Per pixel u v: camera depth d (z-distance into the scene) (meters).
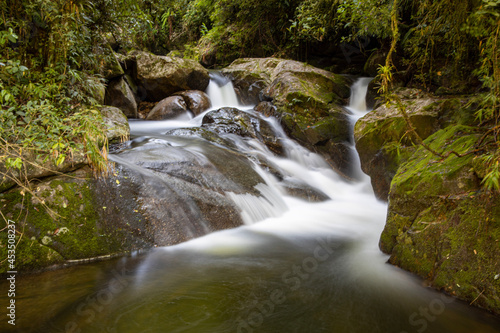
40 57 4.36
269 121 7.53
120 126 5.48
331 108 7.11
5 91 3.08
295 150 6.88
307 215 4.83
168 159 4.55
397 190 3.29
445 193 2.81
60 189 3.29
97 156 3.52
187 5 14.29
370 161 5.21
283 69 9.29
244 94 9.66
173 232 3.59
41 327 2.14
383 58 8.20
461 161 2.86
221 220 4.02
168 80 8.92
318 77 8.07
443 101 4.66
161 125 7.77
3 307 2.33
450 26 3.60
